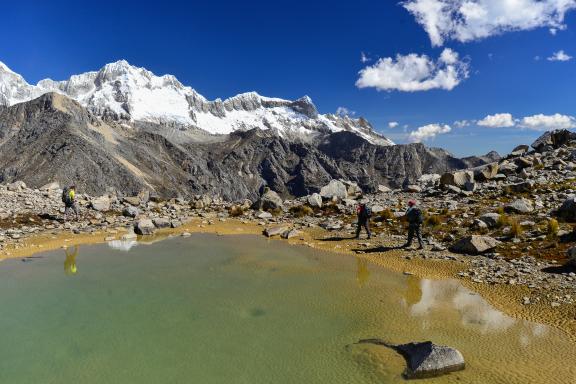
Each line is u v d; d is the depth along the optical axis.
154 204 41.28
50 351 12.12
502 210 25.41
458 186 35.09
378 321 13.86
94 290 17.22
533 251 19.06
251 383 10.48
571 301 14.14
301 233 28.09
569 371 10.57
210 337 12.92
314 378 10.66
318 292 16.77
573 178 31.34
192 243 26.22
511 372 10.61
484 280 16.92
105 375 10.91
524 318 13.58
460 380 10.35
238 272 19.75
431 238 23.56
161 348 12.26
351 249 23.33
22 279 18.73
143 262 21.66
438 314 14.19
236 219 34.41
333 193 38.66
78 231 28.58
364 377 10.63
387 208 31.77
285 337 12.90
